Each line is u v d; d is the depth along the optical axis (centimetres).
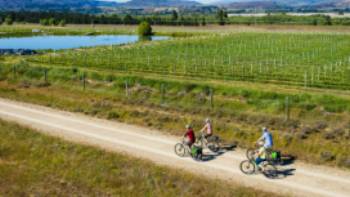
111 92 4950
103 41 13575
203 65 6631
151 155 2878
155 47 9788
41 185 2541
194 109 4025
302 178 2431
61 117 3916
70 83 5472
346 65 6400
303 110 3859
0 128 3566
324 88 4784
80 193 2419
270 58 7469
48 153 2992
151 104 4291
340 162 2614
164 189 2391
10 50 9138
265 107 4022
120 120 3769
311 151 2852
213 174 2536
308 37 11969
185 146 2934
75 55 8325
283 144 3002
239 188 2330
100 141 3198
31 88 5284
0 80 5856
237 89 4584
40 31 18025
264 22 19412
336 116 3678
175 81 5081
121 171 2636
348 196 2188
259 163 2516
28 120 3825
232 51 8775
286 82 5147
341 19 19088
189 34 14962
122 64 6931
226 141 3111
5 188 2512
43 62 7400
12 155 3005
